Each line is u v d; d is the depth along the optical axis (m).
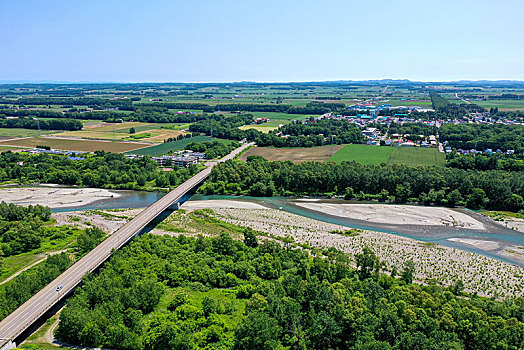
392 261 164.75
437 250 175.88
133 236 181.50
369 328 101.31
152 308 120.19
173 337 98.31
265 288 129.12
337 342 102.25
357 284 131.00
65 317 108.69
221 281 139.88
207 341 103.44
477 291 141.12
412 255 170.62
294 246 179.00
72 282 135.62
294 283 128.25
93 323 106.12
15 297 124.88
